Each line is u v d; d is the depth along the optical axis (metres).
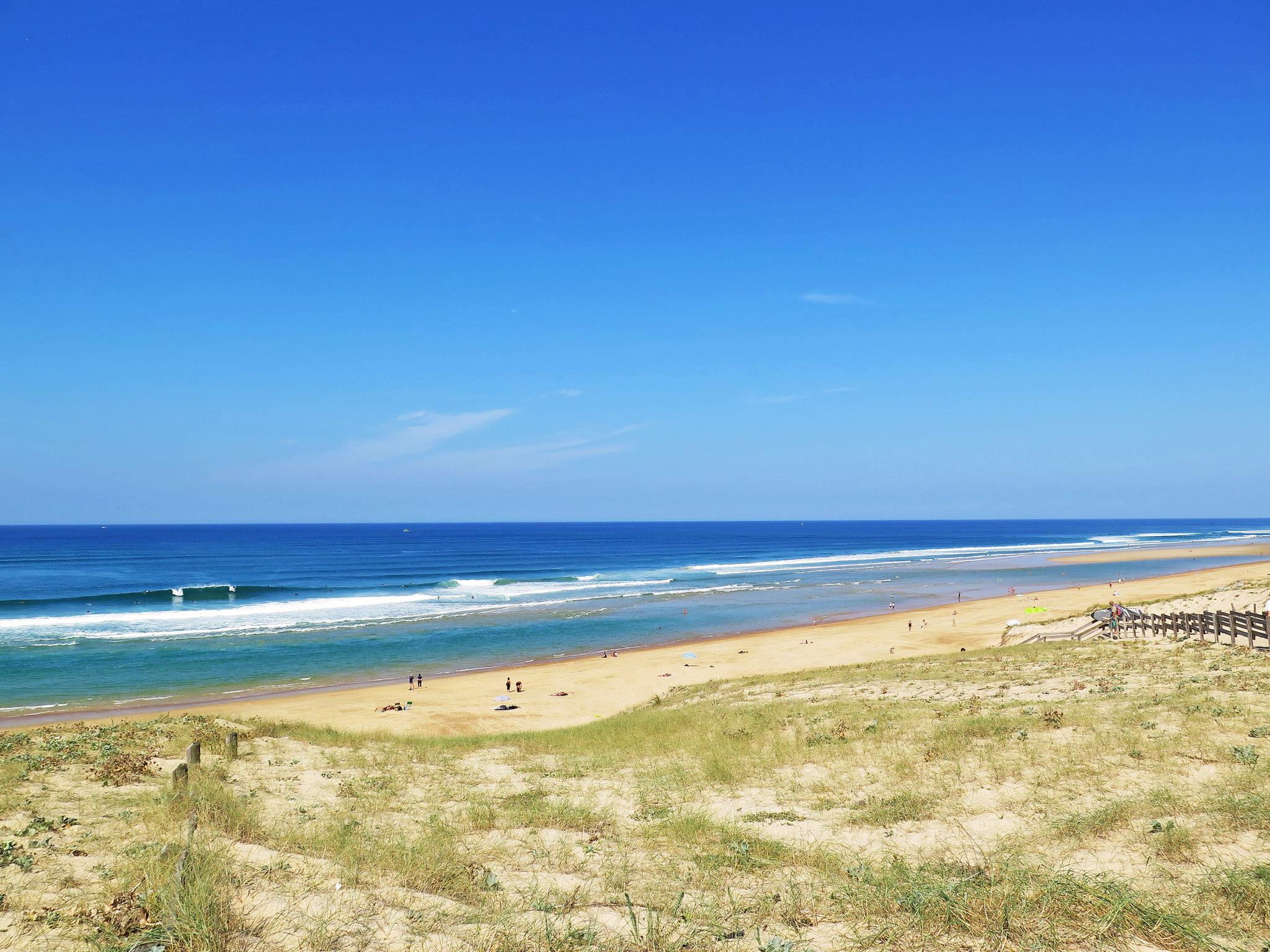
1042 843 8.07
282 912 6.51
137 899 6.63
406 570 116.44
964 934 5.93
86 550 165.50
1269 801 8.27
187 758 14.09
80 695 35.88
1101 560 115.12
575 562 136.00
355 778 14.34
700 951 5.88
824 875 7.68
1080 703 15.71
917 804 10.02
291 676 40.78
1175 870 6.90
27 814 10.20
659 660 43.91
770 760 13.66
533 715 31.81
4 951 5.61
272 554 155.75
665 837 9.49
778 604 70.19
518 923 6.46
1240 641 23.73
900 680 23.78
